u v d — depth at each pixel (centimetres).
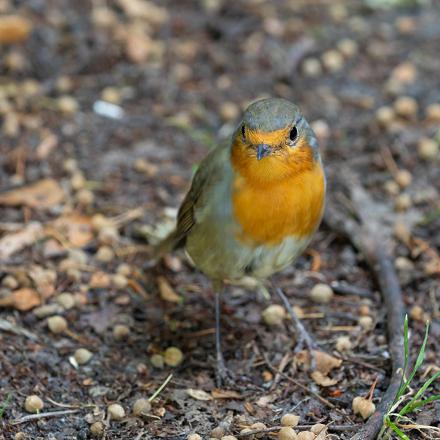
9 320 914
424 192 1140
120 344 898
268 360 877
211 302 973
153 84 1395
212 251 832
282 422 770
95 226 1073
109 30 1506
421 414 770
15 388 818
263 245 802
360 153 1237
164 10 1606
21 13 1539
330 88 1409
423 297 952
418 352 855
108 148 1248
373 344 886
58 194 1133
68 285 974
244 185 779
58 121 1298
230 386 841
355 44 1522
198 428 776
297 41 1523
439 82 1403
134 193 1155
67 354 875
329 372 852
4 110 1297
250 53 1491
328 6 1648
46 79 1401
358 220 1098
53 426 779
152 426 777
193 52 1486
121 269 1005
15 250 1023
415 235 1060
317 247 1064
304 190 784
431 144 1209
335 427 759
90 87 1392
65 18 1537
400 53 1495
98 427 768
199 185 844
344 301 965
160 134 1288
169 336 916
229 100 1373
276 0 1664
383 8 1642
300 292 984
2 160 1201
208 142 1254
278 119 757
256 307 963
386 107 1348
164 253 954
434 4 1659
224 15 1599
